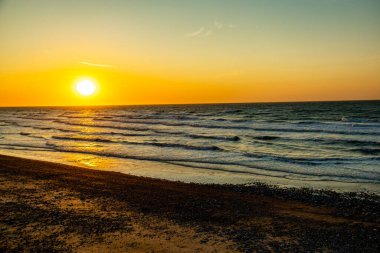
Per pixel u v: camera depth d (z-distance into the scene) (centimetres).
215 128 3925
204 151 2156
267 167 1658
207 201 1027
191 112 9050
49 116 8631
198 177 1458
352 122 4391
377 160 1797
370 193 1167
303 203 1029
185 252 656
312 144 2459
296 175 1484
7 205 931
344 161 1783
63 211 888
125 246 676
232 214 902
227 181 1375
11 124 5206
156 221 829
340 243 706
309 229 792
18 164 1631
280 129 3612
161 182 1302
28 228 759
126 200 1015
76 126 4566
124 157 1997
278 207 979
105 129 4000
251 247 683
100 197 1044
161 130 3725
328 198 1088
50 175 1374
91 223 802
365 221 859
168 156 1995
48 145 2559
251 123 4584
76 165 1772
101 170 1555
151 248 670
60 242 686
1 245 663
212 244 696
